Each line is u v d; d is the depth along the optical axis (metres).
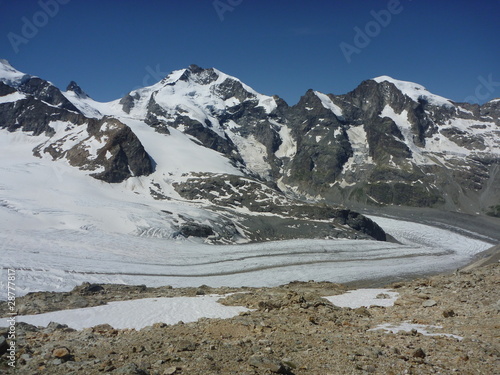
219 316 27.77
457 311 23.30
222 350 16.84
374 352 16.12
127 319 27.78
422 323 21.48
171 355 16.31
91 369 14.91
